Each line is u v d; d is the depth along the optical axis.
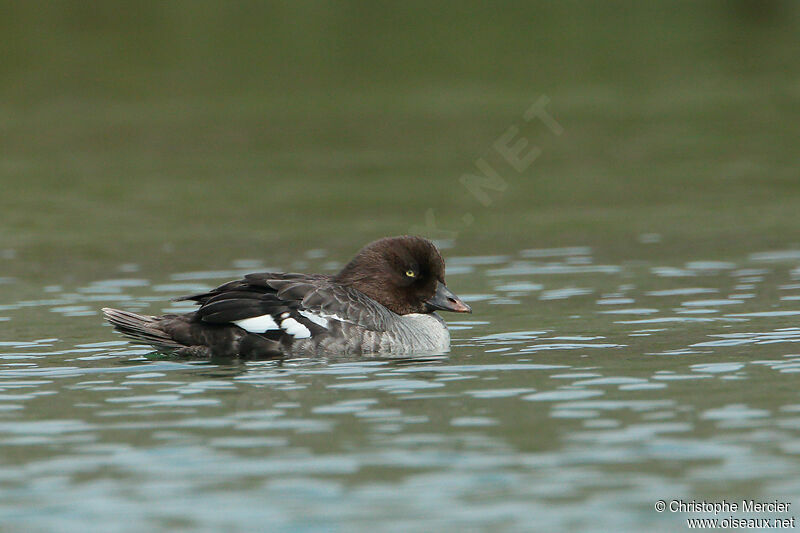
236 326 13.02
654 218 22.50
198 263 19.44
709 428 9.88
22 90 34.56
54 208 23.91
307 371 12.24
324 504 8.38
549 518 8.09
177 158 28.30
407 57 37.84
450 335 14.24
